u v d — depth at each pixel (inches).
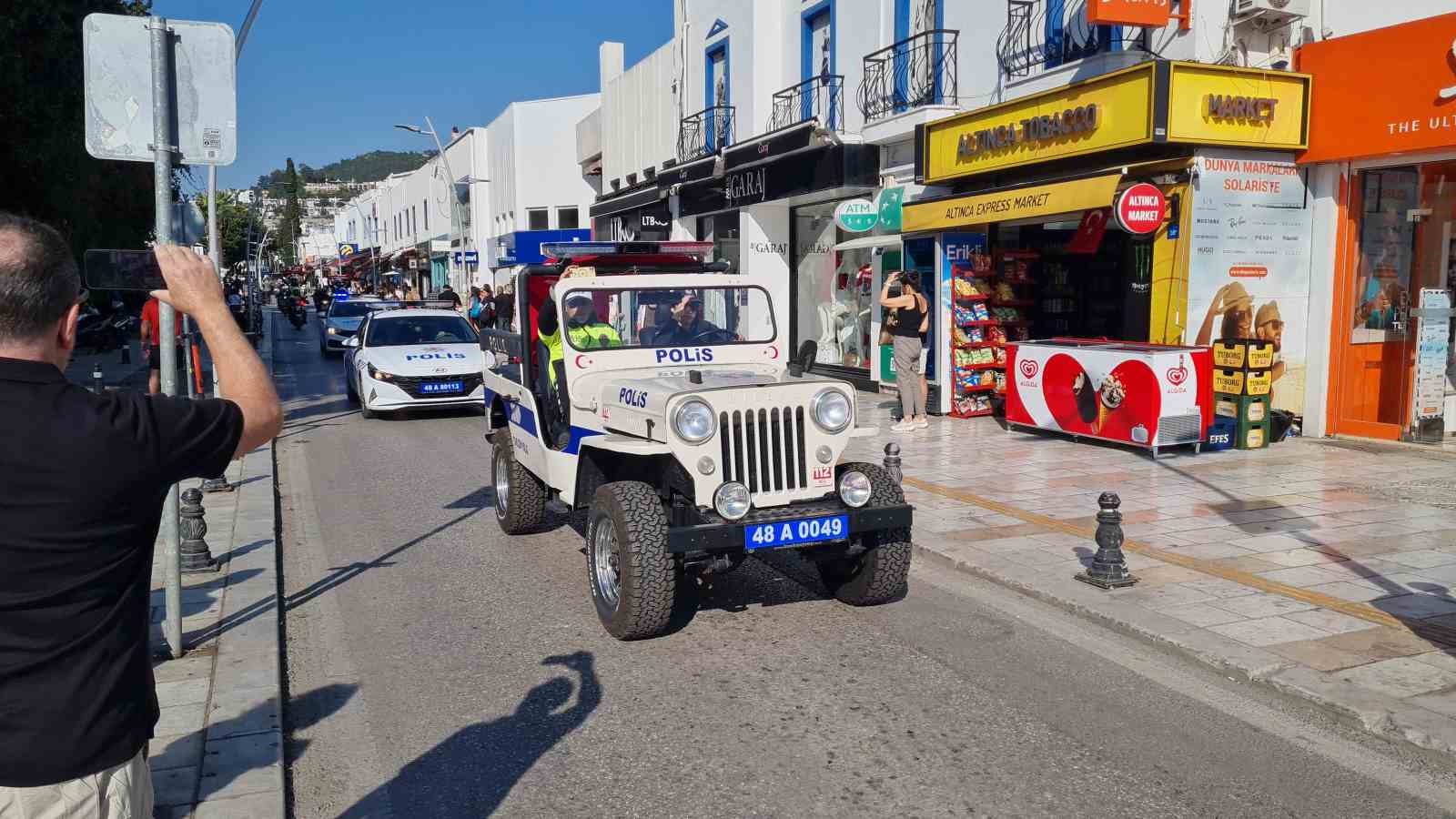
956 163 522.6
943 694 191.9
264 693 191.2
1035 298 547.2
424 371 588.7
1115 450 428.5
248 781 157.2
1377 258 440.1
